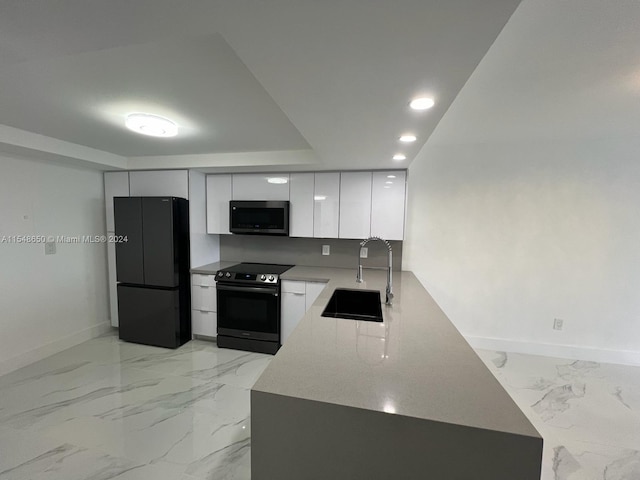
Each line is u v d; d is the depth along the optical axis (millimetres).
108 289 3711
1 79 1475
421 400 965
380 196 3139
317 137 1945
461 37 887
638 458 1826
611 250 2977
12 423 2062
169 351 3205
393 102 1375
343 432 943
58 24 852
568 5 1091
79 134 2443
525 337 3221
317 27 847
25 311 2852
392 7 765
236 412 2215
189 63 1318
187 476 1671
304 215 3320
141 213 3195
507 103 2045
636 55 1432
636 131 2678
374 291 2484
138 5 764
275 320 3143
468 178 3197
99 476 1658
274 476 1019
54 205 3066
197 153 3123
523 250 3152
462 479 870
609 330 3041
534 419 2180
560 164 3004
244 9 776
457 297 3320
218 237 3898
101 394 2412
